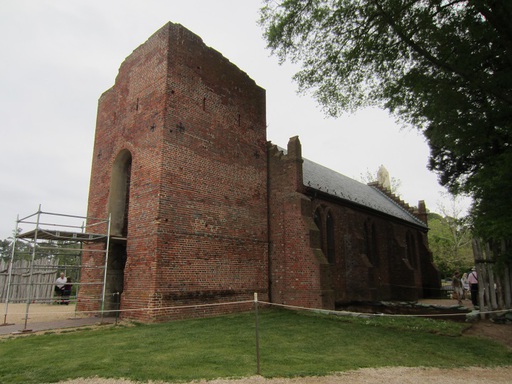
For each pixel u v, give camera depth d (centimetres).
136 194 1509
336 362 846
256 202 1873
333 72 1266
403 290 2677
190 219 1498
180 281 1410
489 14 1002
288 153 1933
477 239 1470
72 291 2727
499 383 729
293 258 1792
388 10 1096
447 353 988
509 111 1165
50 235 1352
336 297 2083
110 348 909
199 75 1670
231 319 1411
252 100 1980
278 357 866
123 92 1755
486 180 1086
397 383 702
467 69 1145
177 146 1502
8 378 663
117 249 1702
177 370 725
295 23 1214
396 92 1253
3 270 2664
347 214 2341
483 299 1441
